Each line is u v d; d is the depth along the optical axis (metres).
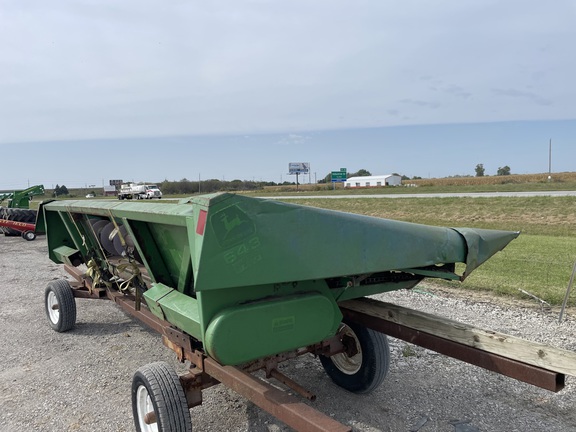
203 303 2.47
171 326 3.54
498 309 6.42
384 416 3.69
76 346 5.52
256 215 2.40
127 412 3.91
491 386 4.20
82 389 4.36
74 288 6.18
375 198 31.48
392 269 2.89
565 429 3.46
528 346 2.47
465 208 22.77
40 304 7.66
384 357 3.79
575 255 10.24
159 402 2.85
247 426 3.60
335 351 3.70
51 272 10.67
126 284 4.67
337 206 28.73
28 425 3.72
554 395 3.99
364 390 3.94
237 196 2.35
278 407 2.47
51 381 4.55
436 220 20.70
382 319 3.33
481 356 2.69
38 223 6.71
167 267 3.72
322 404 3.89
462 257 3.20
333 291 3.12
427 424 3.56
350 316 3.61
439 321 2.94
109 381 4.52
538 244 12.16
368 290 3.38
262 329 2.57
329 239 2.62
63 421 3.78
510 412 3.72
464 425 3.53
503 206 21.98
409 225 2.97
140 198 58.38
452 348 2.85
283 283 2.72
